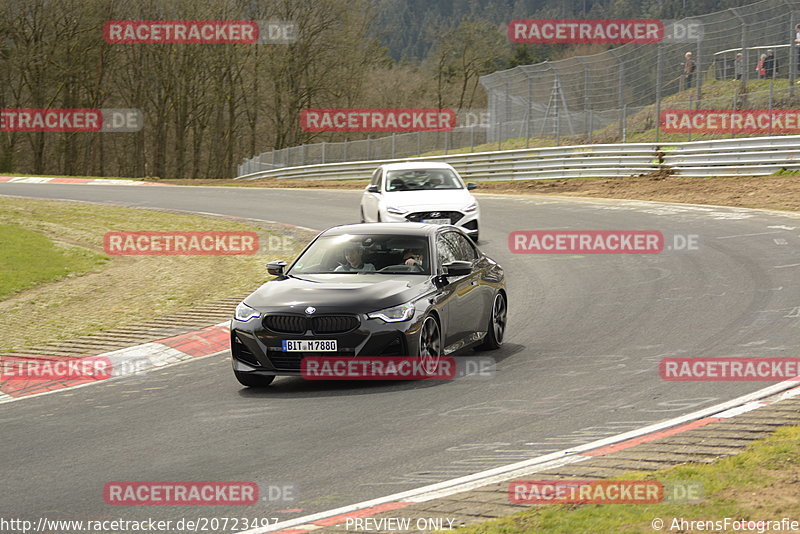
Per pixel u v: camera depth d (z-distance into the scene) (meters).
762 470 15.87
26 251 65.31
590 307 38.22
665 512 14.09
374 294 26.66
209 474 19.09
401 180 58.59
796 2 90.62
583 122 108.62
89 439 22.83
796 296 36.91
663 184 87.62
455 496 16.42
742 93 95.56
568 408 23.11
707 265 46.28
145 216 87.69
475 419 22.48
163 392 28.11
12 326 42.16
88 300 48.06
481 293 30.75
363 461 19.45
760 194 75.44
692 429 20.09
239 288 47.72
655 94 101.19
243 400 26.14
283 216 83.88
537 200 84.69
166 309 43.38
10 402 28.31
